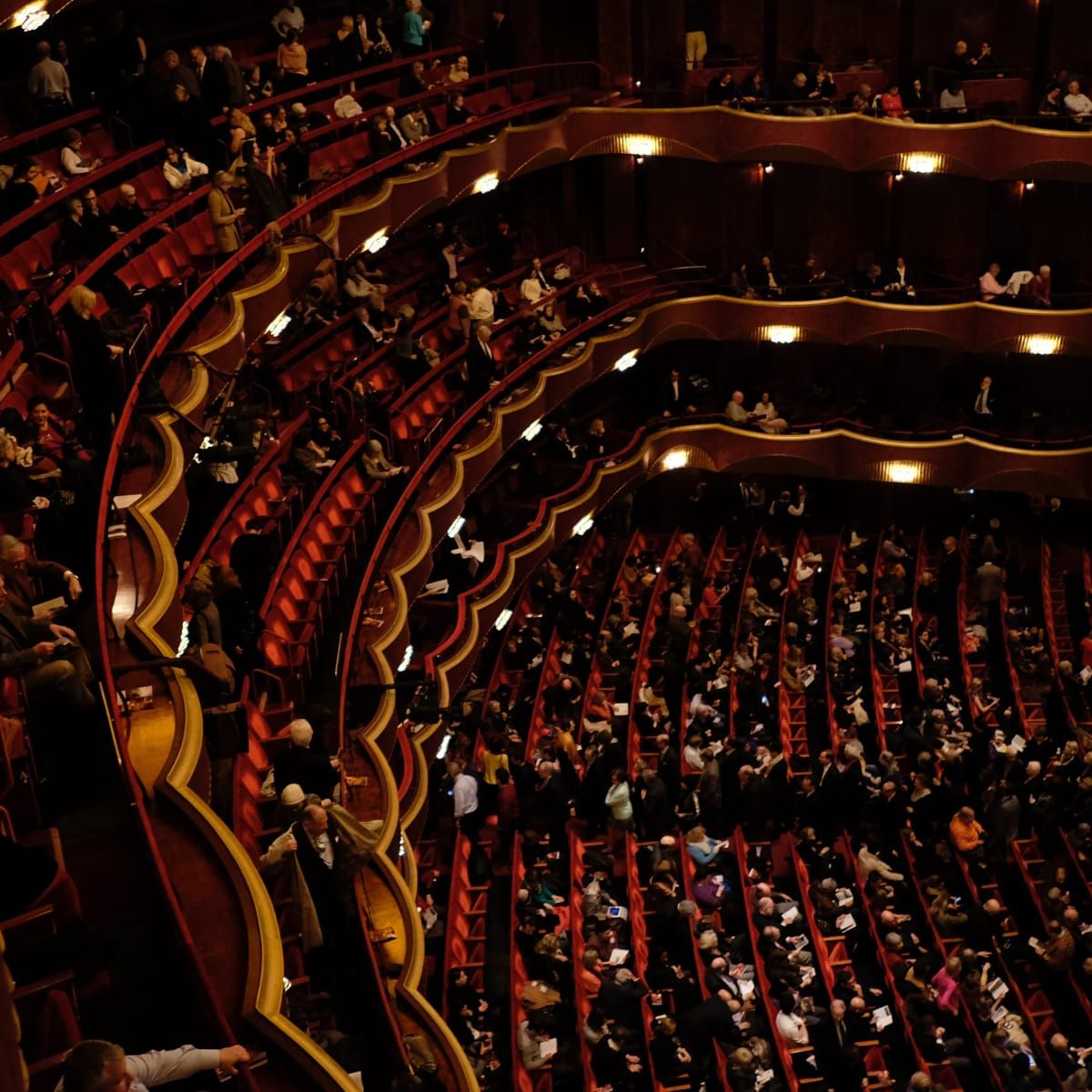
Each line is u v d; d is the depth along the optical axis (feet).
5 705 28.35
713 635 80.07
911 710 70.74
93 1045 17.34
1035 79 91.76
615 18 89.51
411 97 71.26
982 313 89.45
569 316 84.94
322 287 56.59
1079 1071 48.67
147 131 53.52
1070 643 83.51
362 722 48.78
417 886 48.73
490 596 67.36
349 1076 27.22
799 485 95.66
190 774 29.73
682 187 94.68
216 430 45.93
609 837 60.44
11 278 45.14
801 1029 50.90
